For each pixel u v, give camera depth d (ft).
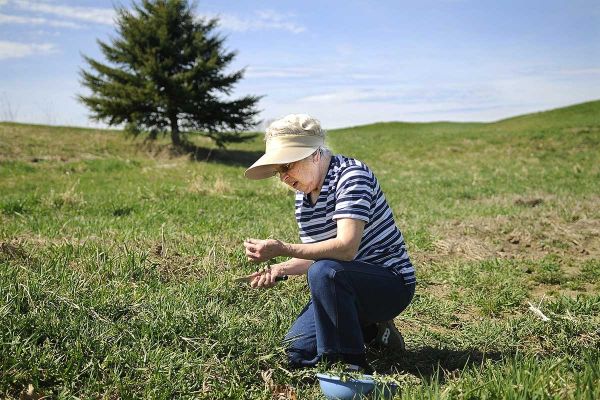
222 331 12.09
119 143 90.89
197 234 23.20
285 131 10.84
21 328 11.30
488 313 16.48
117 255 16.93
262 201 37.01
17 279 13.23
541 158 82.58
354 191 10.80
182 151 85.97
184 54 83.20
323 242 10.74
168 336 11.98
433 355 13.05
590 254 24.27
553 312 15.21
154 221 26.99
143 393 10.29
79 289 13.55
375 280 11.14
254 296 15.30
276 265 11.74
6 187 49.65
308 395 10.79
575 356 12.42
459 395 9.48
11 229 22.67
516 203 38.32
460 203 39.42
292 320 13.51
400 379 10.70
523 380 9.62
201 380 10.84
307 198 11.34
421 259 22.22
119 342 11.59
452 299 17.70
